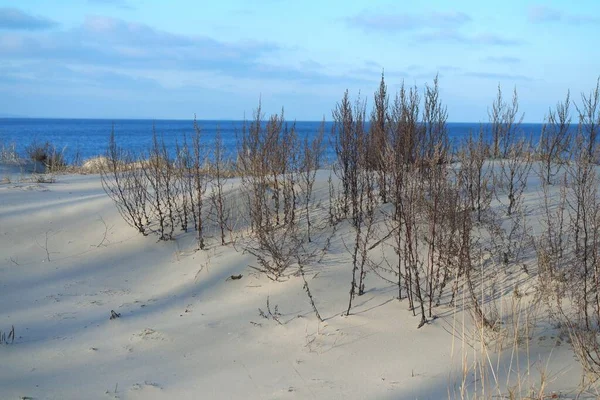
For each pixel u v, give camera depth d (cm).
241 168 998
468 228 623
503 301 584
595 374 427
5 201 1040
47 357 553
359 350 533
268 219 824
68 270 819
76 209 987
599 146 722
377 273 688
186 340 584
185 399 466
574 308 531
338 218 849
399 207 739
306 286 620
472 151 892
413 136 700
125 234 908
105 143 5481
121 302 709
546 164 1030
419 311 597
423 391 450
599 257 525
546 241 664
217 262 791
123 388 486
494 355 492
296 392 465
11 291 748
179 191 977
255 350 554
